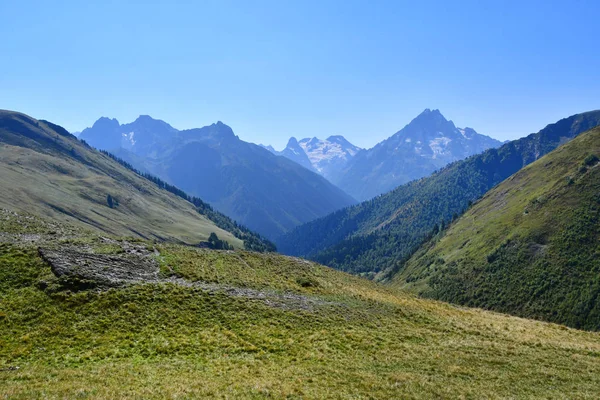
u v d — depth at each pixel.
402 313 44.31
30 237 43.91
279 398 20.64
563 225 161.75
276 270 57.00
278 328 33.91
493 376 26.17
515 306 142.75
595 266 136.88
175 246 56.31
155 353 26.45
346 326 36.62
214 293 39.38
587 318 122.31
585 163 190.38
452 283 178.75
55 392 19.14
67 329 28.02
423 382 24.30
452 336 36.84
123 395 19.28
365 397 21.75
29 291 31.80
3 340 25.52
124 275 38.56
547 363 29.61
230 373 23.94
